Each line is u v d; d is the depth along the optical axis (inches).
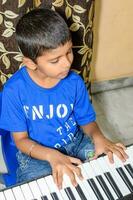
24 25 40.5
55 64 40.3
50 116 47.3
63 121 48.6
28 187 38.6
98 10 76.0
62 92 46.6
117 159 42.7
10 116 45.9
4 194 37.7
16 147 48.9
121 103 89.3
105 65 88.4
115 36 82.8
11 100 45.2
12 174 48.1
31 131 48.1
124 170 41.4
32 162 48.2
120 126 81.6
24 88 45.1
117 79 92.8
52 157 43.4
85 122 51.1
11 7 51.3
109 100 90.0
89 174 40.5
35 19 40.2
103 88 92.6
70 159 42.6
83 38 60.7
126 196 38.5
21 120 46.3
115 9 77.2
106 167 41.6
